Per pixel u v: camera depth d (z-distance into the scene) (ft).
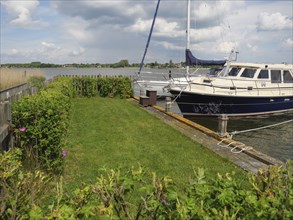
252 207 5.56
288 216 5.12
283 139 36.27
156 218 5.71
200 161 19.57
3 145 13.48
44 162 14.93
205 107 45.06
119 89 58.49
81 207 6.04
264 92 47.75
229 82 47.14
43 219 5.60
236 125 44.52
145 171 7.12
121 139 24.64
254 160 20.06
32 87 27.63
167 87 48.62
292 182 6.28
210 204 5.68
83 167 17.51
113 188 6.48
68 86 43.80
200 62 49.98
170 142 24.18
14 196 6.98
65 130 17.62
